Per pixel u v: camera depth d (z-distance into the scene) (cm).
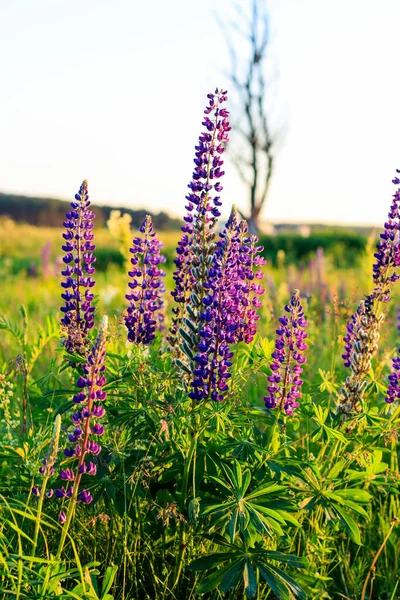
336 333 198
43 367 206
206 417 133
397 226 148
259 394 197
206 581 126
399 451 172
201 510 130
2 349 216
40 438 138
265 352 149
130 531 138
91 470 117
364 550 158
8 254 947
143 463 131
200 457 135
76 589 117
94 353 114
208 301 130
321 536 142
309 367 196
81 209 149
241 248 145
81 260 149
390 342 221
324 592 141
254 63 1034
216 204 142
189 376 137
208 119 142
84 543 139
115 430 138
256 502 130
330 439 144
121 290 347
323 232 1030
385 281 147
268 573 126
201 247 139
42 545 135
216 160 141
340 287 289
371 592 149
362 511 134
